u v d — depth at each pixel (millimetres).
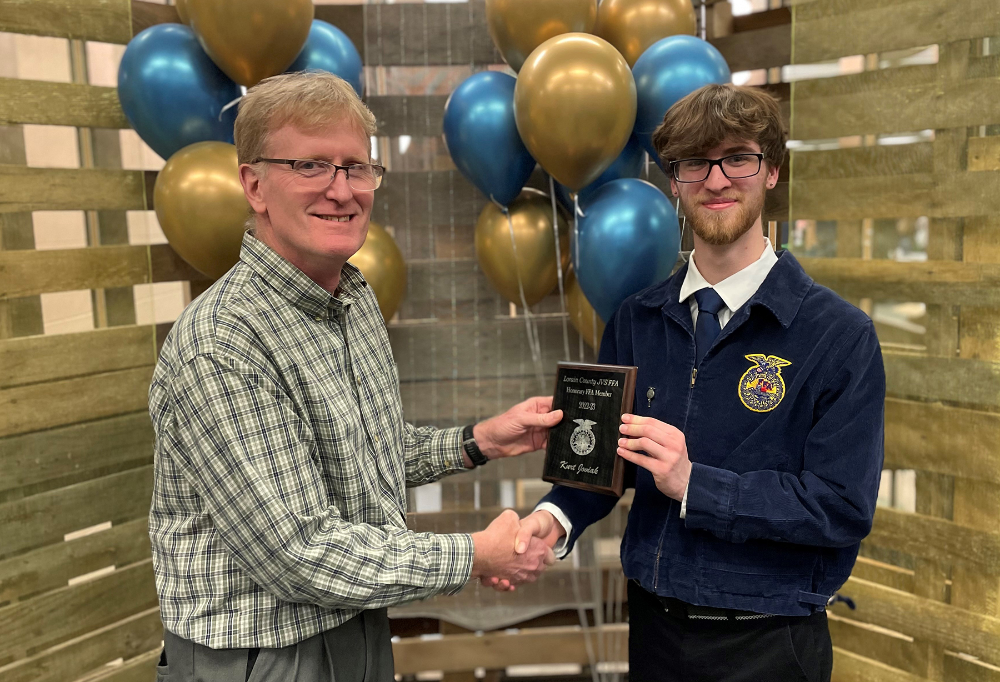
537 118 1646
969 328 1941
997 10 1805
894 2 1960
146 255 2127
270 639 1106
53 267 1950
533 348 2342
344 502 1157
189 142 1877
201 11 1691
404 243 2338
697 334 1316
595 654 2480
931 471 2014
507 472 2410
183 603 1122
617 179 1852
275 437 1077
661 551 1312
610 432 1361
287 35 1747
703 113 1229
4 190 1869
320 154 1108
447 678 2518
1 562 1883
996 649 1906
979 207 1883
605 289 1747
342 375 1181
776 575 1247
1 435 1877
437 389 2355
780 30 2213
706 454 1275
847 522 1187
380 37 2268
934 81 1920
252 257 1146
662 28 1881
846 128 2088
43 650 1970
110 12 2018
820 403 1235
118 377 2082
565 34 1706
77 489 2016
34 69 1967
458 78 2295
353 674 1188
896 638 2102
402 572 1120
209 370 1058
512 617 2439
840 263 2148
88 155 2102
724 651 1278
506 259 1938
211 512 1078
